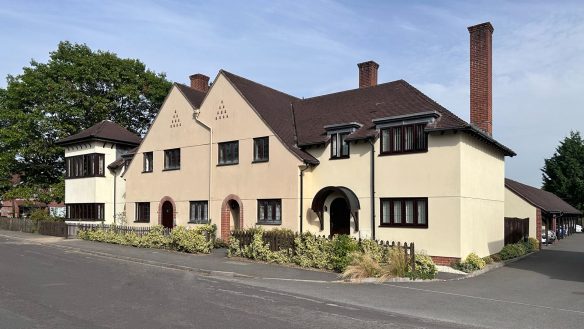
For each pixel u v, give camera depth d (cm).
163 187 2839
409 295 1259
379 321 945
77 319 914
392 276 1505
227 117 2544
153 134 2939
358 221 2091
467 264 1748
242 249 2002
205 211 2614
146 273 1602
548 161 6222
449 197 1836
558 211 3603
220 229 2511
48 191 4328
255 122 2416
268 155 2355
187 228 2430
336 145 2209
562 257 2364
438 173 1872
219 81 2611
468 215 1888
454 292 1321
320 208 2161
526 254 2469
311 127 2425
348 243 1720
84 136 3347
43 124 4003
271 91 2869
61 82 4147
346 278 1510
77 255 2134
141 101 4766
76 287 1284
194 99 2831
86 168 3375
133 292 1221
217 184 2553
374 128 2100
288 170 2256
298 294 1246
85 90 4366
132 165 3050
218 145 2577
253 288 1333
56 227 3219
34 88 4047
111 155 3397
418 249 1892
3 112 4081
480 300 1205
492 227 2209
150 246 2406
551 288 1413
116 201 3353
